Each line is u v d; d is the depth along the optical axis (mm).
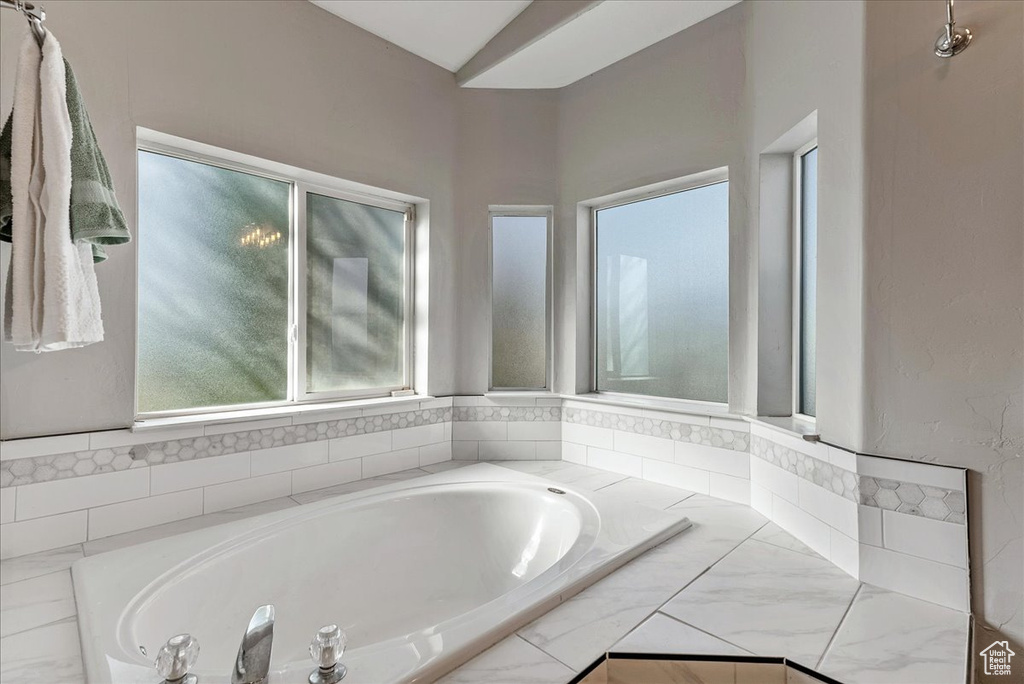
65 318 1131
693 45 2170
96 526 1630
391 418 2406
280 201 2197
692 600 1275
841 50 1460
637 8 2037
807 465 1619
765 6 1894
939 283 1253
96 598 1254
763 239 1973
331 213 2354
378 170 2363
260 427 1989
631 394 2533
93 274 1270
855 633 1129
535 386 2717
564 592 1271
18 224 1116
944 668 1006
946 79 1235
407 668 968
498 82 2596
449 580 2041
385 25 2297
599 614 1210
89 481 1618
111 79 1655
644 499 2082
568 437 2643
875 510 1349
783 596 1296
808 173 1910
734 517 1881
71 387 1593
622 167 2414
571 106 2611
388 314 2566
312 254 2289
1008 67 1158
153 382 1862
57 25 1558
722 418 2082
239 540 1617
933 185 1256
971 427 1217
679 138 2221
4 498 1483
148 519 1728
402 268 2621
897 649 1072
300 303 2230
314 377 2295
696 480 2168
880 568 1340
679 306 2361
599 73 2502
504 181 2650
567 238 2625
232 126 1918
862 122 1357
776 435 1808
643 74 2338
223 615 1501
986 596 1197
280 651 1627
